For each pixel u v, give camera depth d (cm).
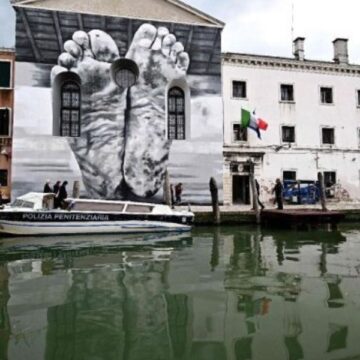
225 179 2417
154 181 2245
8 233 1427
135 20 2278
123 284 811
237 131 2486
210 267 973
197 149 2314
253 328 565
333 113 2645
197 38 2359
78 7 2216
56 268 960
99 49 2225
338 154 2631
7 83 2217
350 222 2005
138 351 498
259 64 2531
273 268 958
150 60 2288
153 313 633
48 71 2162
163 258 1090
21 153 2098
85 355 487
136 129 2244
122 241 1387
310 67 2614
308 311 632
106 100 2220
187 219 1647
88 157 2175
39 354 488
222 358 475
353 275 878
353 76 2703
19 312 641
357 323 577
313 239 1460
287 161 2533
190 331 558
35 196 1525
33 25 2156
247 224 1866
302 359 466
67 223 1481
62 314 630
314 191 2528
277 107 2547
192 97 2334
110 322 596
